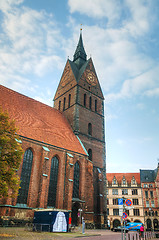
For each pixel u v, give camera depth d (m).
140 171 87.06
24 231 26.12
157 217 76.94
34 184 35.72
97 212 47.62
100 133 58.59
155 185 81.56
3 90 42.88
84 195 43.91
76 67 65.19
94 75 65.00
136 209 80.06
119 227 44.12
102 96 64.94
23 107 44.12
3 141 22.70
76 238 22.83
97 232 35.06
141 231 32.16
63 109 59.56
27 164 36.28
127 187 84.50
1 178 21.91
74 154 45.41
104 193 51.28
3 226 28.75
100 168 53.59
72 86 59.09
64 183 40.78
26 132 38.47
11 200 30.70
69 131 51.00
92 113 58.72
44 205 35.59
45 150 38.16
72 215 41.19
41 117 46.66
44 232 27.17
